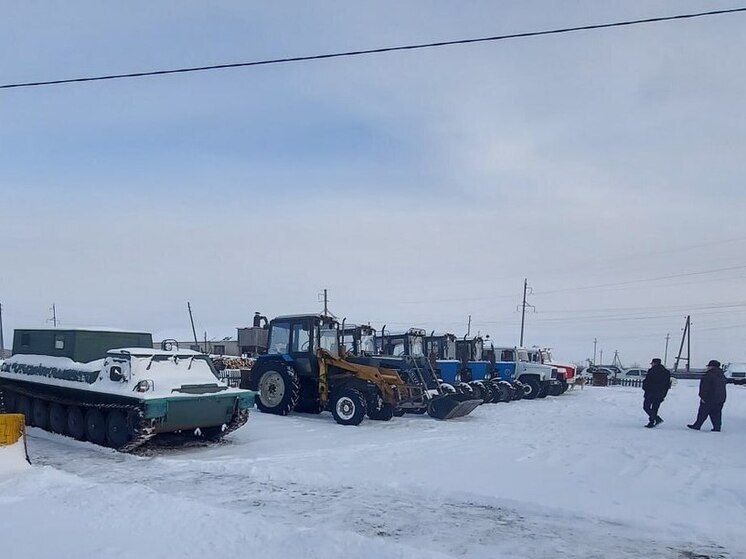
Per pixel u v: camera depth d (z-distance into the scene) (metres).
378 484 8.15
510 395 22.98
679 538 6.19
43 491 7.28
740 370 43.97
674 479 8.82
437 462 9.89
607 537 6.18
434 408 16.19
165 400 10.65
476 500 7.45
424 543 5.92
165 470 9.15
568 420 16.42
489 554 5.61
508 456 10.51
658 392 14.87
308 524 6.44
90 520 6.18
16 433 8.32
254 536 5.70
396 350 19.77
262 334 36.66
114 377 11.06
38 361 12.85
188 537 5.68
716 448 11.63
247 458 10.23
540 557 5.55
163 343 12.48
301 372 16.31
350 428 14.03
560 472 9.22
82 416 11.61
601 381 42.03
